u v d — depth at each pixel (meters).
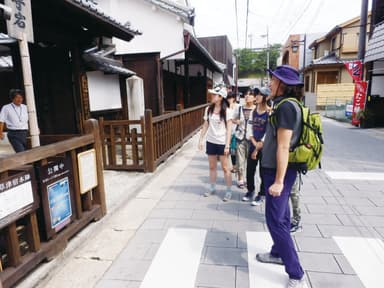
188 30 9.56
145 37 9.08
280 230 2.16
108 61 7.67
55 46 5.43
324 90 19.39
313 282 2.27
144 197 4.23
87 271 2.49
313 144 2.09
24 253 2.33
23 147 5.55
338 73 21.33
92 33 5.37
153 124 5.30
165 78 11.16
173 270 2.47
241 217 3.49
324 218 3.38
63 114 5.58
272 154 2.18
